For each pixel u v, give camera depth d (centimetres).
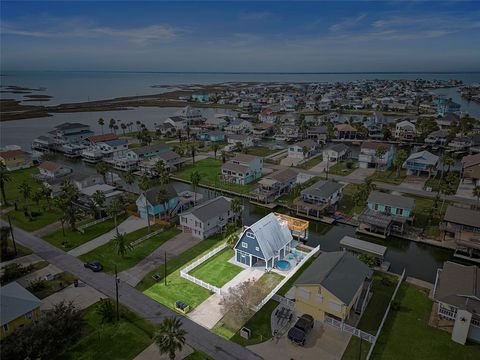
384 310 4569
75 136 15138
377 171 10800
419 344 3953
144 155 11850
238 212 7250
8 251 5881
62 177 9238
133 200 8525
